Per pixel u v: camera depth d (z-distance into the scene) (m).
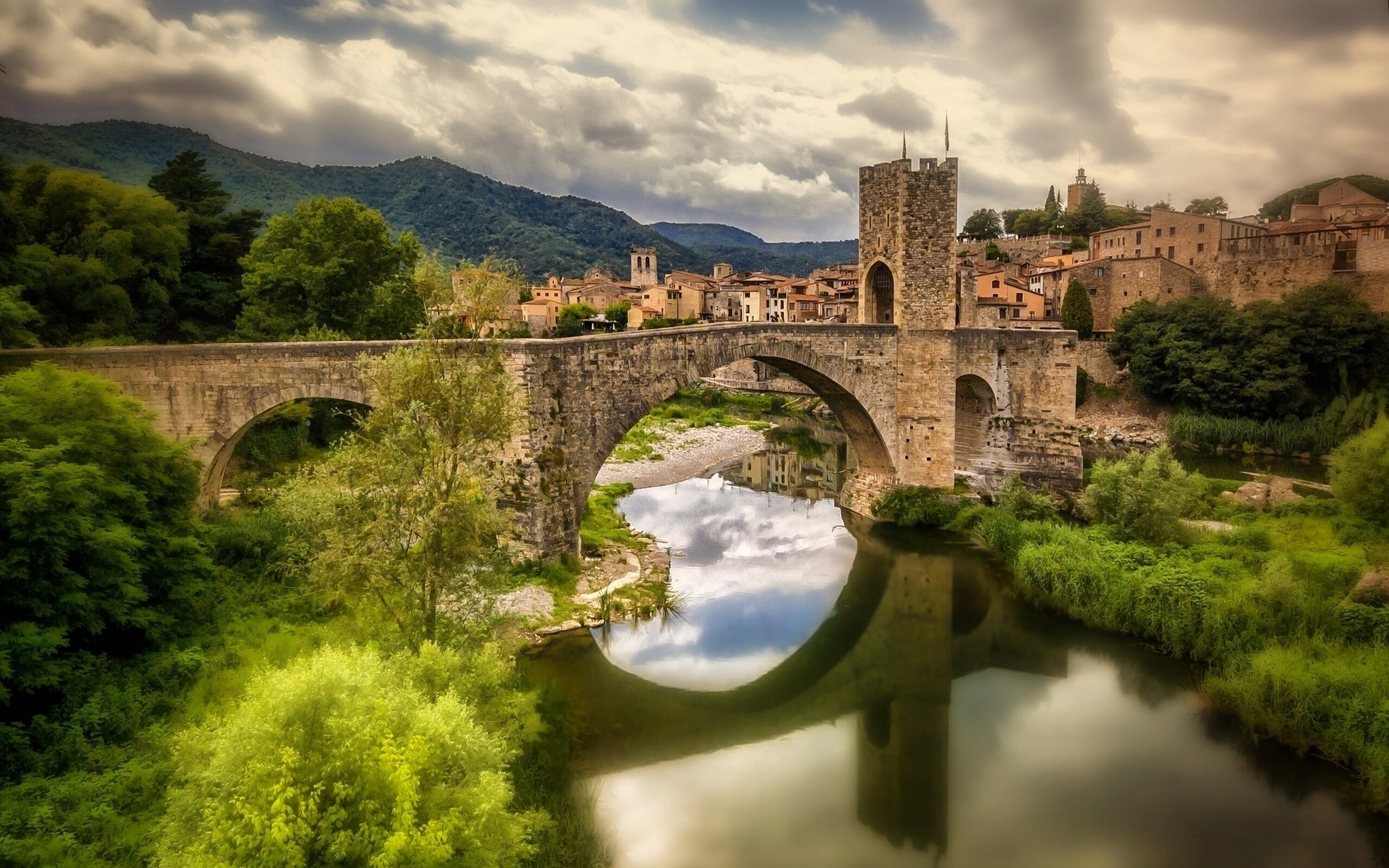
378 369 20.78
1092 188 145.75
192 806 12.18
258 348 31.47
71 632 20.02
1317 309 64.12
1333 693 21.59
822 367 41.62
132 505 22.06
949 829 19.23
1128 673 26.89
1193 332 69.25
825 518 48.22
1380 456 29.56
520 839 14.23
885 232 44.09
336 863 11.30
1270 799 20.06
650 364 35.72
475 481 21.12
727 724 24.72
